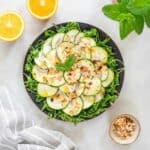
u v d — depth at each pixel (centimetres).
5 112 131
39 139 132
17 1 131
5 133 131
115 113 133
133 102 133
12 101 132
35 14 129
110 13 113
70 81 132
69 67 131
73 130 134
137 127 132
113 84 131
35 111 133
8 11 131
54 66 132
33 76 132
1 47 132
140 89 133
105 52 130
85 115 132
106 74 131
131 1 109
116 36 131
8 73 133
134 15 112
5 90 132
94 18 131
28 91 131
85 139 134
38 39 130
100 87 132
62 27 130
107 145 134
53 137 132
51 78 132
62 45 131
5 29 130
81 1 130
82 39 131
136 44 131
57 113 132
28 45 132
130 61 132
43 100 132
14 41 132
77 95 132
